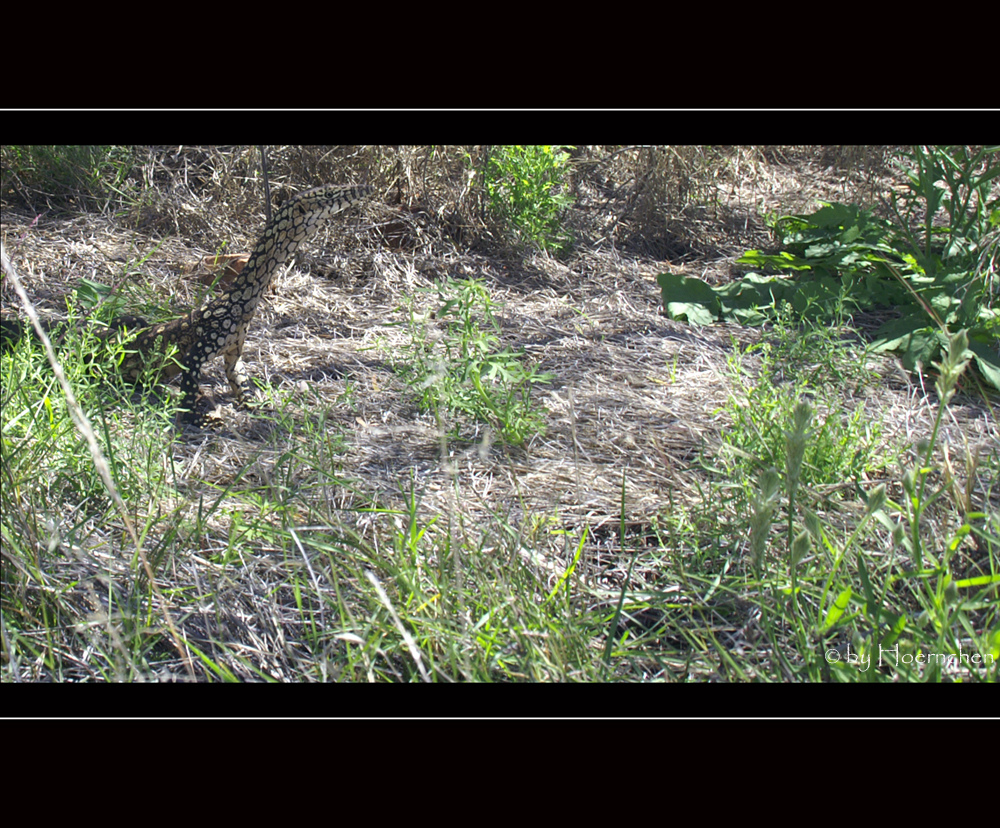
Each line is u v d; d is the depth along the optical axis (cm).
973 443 368
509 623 238
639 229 675
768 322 523
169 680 231
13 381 295
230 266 529
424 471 340
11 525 253
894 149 705
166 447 330
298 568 269
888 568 223
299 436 366
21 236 557
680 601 267
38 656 232
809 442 325
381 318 511
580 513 315
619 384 432
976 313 465
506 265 608
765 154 816
